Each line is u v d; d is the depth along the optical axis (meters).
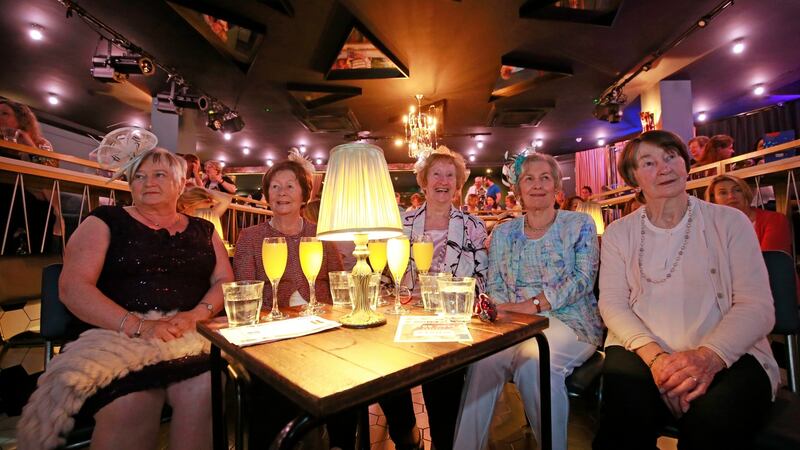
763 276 1.23
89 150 7.70
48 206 2.69
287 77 5.17
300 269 1.77
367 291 1.05
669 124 5.50
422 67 4.96
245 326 1.02
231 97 5.84
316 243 1.23
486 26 4.07
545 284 1.65
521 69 5.34
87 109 6.58
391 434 1.66
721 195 2.62
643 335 1.29
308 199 1.92
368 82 5.35
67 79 5.45
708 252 1.33
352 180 1.03
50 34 4.29
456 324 1.02
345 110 6.33
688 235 1.37
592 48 4.55
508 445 1.75
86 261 1.40
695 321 1.29
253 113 6.61
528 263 1.73
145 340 1.27
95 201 3.25
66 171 2.58
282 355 0.77
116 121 7.16
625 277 1.50
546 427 1.12
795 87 6.00
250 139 8.29
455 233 1.91
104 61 4.47
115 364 1.15
